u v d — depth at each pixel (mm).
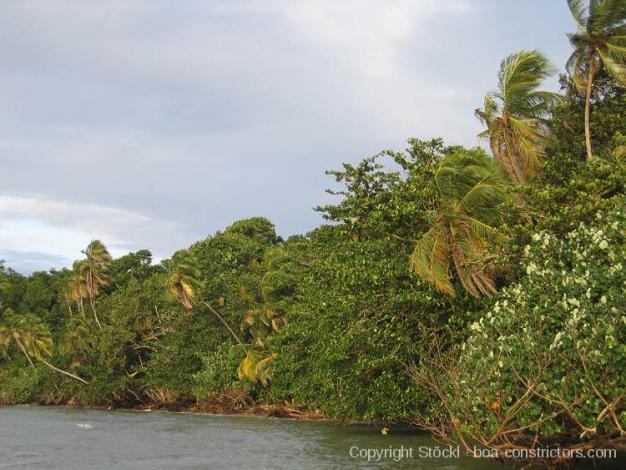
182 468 20266
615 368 12453
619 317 12695
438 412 20219
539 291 14867
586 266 14453
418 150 25219
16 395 58438
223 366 45688
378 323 22766
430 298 21172
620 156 20438
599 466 15617
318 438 26969
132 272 70125
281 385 39500
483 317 17734
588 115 22891
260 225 70125
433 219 20875
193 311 50156
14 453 24531
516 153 23609
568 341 12961
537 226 17984
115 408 52812
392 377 22875
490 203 20531
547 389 13086
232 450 24281
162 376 49438
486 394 14055
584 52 23422
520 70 23656
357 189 24469
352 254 23641
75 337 54750
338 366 25141
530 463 15148
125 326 52500
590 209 17266
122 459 22562
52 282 82500
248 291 50000
